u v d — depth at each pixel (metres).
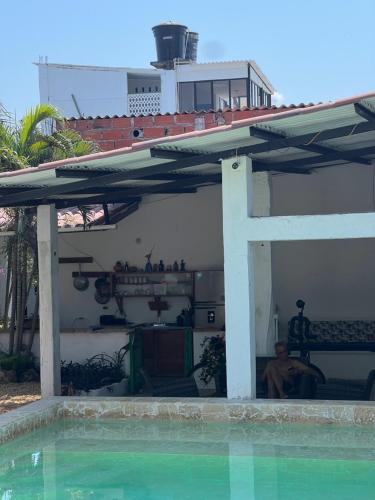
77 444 8.45
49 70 30.64
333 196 13.02
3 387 12.72
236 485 6.81
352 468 7.18
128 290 14.34
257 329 11.24
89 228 13.54
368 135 9.51
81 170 9.23
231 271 9.06
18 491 6.82
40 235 11.45
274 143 8.55
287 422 8.78
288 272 13.38
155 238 14.18
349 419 8.59
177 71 31.36
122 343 12.78
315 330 13.16
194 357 12.92
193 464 7.52
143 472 7.32
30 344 13.60
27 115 12.66
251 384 9.06
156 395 10.07
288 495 6.49
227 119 17.03
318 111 7.20
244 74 31.08
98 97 30.75
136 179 10.47
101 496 6.65
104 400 9.56
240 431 8.71
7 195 10.30
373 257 13.06
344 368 12.77
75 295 14.57
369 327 13.02
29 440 8.67
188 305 14.22
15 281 13.31
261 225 8.90
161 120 17.42
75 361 12.96
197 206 14.01
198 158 9.02
